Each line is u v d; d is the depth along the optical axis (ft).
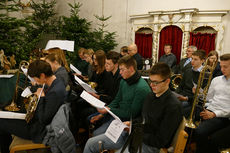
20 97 7.60
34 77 5.42
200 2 15.08
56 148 5.17
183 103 8.17
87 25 19.20
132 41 18.53
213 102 6.91
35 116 5.51
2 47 11.64
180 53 16.02
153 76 4.67
